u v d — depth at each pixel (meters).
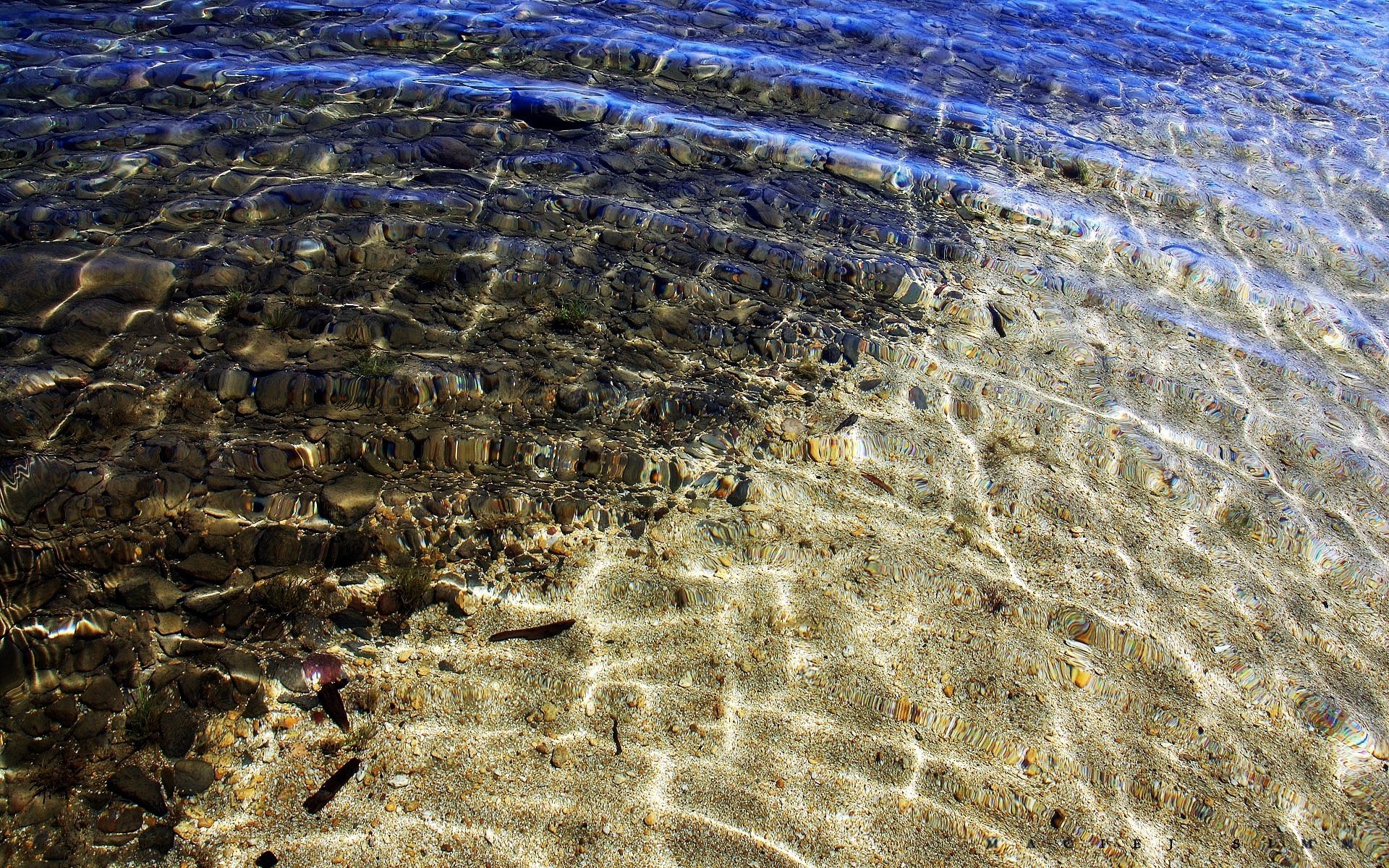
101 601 1.17
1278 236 2.30
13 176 1.83
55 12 2.47
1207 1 4.12
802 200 2.13
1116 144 2.65
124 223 1.75
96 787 1.02
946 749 1.15
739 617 1.26
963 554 1.38
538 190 2.00
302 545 1.25
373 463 1.37
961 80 2.94
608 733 1.13
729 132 2.35
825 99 2.63
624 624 1.23
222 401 1.42
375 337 1.56
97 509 1.25
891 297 1.86
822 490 1.44
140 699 1.09
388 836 1.02
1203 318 1.97
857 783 1.11
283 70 2.32
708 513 1.38
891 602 1.30
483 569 1.27
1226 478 1.58
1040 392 1.68
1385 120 3.05
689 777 1.10
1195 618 1.34
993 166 2.42
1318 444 1.68
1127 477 1.54
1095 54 3.33
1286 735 1.22
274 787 1.04
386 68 2.41
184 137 2.02
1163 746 1.19
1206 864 1.09
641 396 1.53
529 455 1.41
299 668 1.14
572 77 2.52
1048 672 1.25
